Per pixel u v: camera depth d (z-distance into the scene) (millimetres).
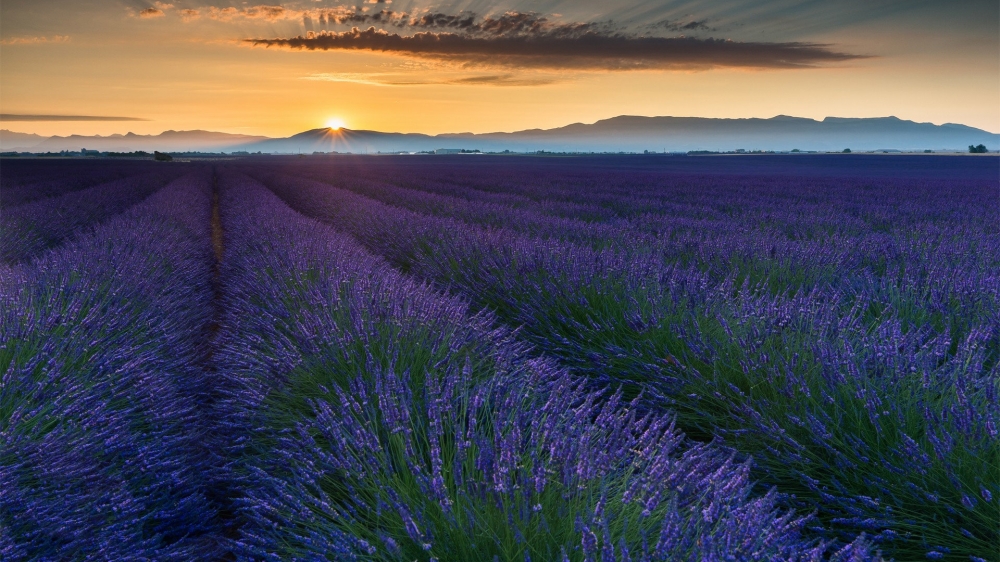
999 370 2881
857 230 10820
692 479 2045
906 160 73562
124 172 40219
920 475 2371
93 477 2277
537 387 2941
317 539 1977
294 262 6020
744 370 3223
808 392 2840
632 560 1665
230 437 3119
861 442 2594
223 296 7320
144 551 2104
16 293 4020
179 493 2582
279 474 2613
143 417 2994
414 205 16609
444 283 6641
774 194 21797
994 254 6926
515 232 9711
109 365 3125
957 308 4504
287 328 3961
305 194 20141
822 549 1650
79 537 2010
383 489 2082
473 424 2314
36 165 54625
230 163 83125
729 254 7035
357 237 11344
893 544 2299
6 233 8836
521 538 1701
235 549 2182
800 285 5512
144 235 8125
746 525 1660
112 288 4727
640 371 3762
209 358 5105
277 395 3207
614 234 9266
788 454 2703
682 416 3293
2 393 2559
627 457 2211
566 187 26016
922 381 2840
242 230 10578
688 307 4402
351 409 2689
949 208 15234
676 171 48656
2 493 1920
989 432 2307
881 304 4992
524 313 5027
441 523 1877
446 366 3297
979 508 2170
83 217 12836
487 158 121312
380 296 4109
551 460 2043
